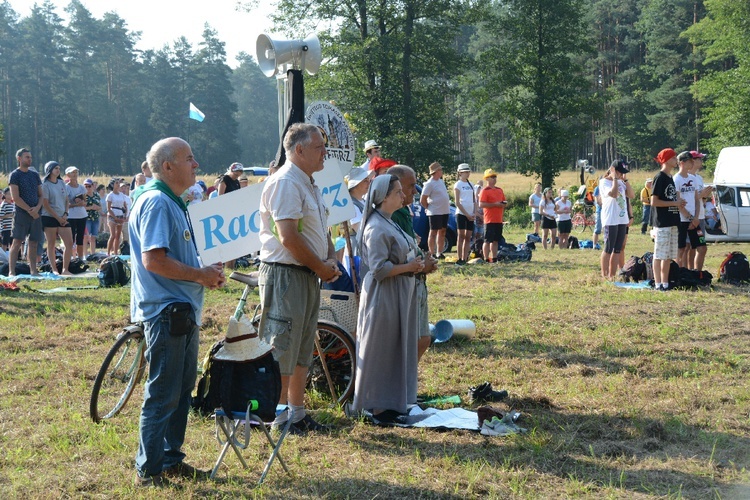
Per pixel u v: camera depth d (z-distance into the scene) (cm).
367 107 3928
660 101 7500
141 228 401
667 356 736
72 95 10931
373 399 541
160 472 425
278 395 421
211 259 521
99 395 543
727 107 4512
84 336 828
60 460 470
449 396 607
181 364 416
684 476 441
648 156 7888
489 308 999
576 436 512
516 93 4675
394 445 500
